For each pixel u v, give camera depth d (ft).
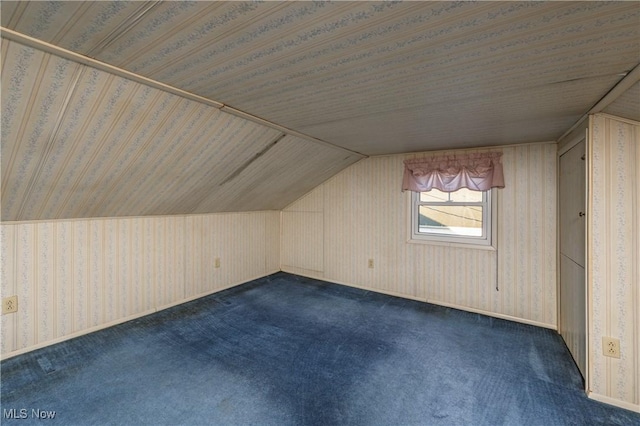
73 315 8.00
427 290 11.10
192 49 3.90
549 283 8.95
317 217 13.99
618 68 4.25
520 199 9.37
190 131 6.59
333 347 7.69
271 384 6.14
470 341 8.05
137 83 4.83
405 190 11.37
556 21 3.24
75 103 4.72
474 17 3.22
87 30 3.45
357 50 3.95
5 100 4.18
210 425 5.03
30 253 7.22
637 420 5.22
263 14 3.20
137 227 9.41
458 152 10.38
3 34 3.41
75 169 6.12
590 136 5.99
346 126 7.53
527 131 7.82
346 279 13.14
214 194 10.27
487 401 5.66
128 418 5.15
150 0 2.95
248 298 11.39
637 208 5.61
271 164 9.78
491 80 4.79
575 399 5.73
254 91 5.32
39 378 6.21
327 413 5.34
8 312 6.91
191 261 11.12
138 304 9.50
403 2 2.99
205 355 7.23
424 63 4.29
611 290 5.77
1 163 5.18
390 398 5.75
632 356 5.58
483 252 10.00
